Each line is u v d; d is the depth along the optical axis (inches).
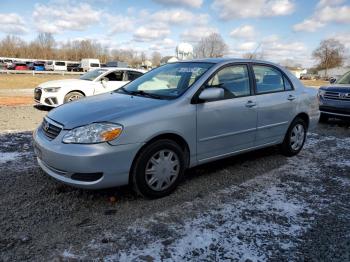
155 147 143.9
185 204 145.9
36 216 130.9
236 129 177.5
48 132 145.9
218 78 171.8
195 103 157.6
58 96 390.9
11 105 440.5
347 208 147.5
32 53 3853.3
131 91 180.9
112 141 132.6
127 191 156.1
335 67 3371.1
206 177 179.2
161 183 149.3
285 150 219.0
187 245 115.4
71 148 131.5
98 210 137.6
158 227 126.2
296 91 217.8
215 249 113.8
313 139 281.7
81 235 119.1
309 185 172.9
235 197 155.0
